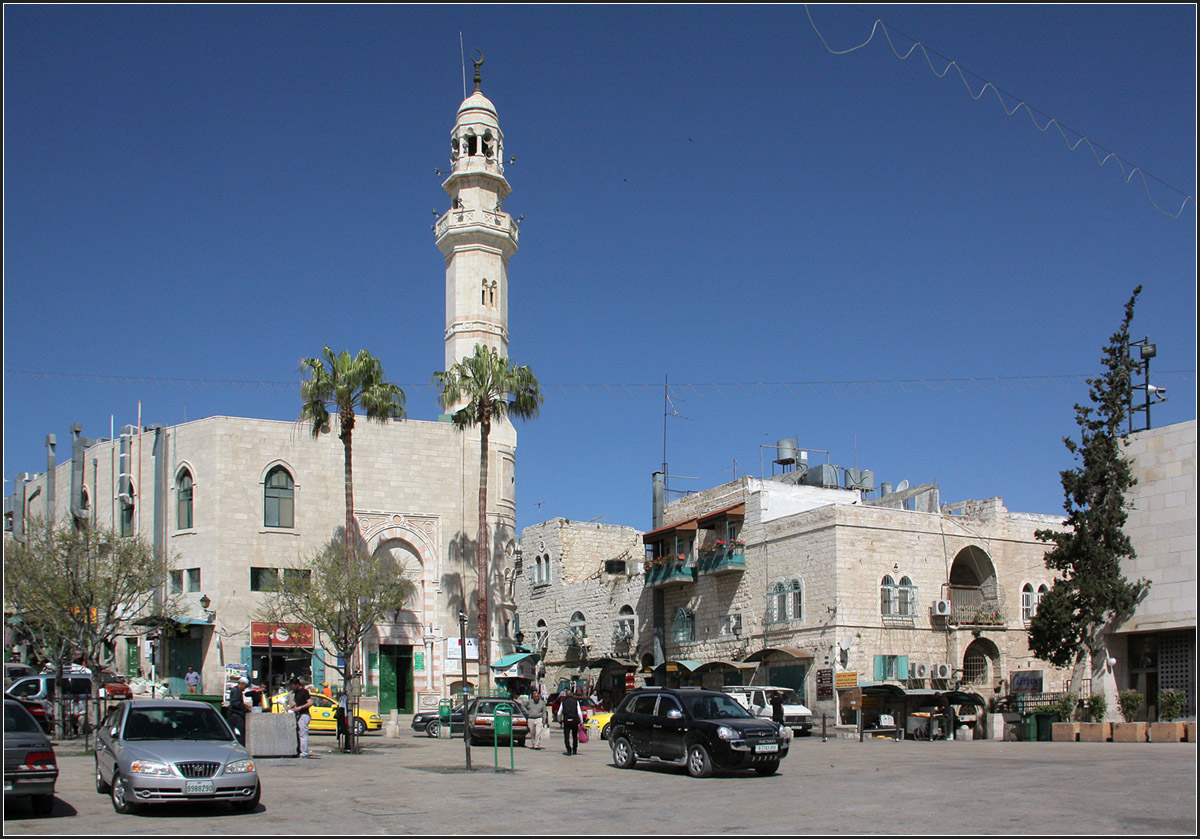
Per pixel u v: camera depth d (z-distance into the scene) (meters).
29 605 38.81
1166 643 39.12
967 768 27.17
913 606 52.31
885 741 43.50
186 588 52.47
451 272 63.62
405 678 55.25
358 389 48.94
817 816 18.56
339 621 42.56
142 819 19.00
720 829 17.25
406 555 56.16
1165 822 17.34
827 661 50.19
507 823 18.38
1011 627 54.56
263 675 52.16
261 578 52.75
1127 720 38.56
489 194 64.25
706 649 58.69
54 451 63.25
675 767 28.38
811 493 58.00
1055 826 17.02
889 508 52.59
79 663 47.47
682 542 61.12
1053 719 42.12
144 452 55.78
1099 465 41.12
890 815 18.52
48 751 18.67
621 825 17.95
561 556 72.06
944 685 52.03
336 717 38.22
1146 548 39.88
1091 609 40.94
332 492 54.88
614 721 28.70
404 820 18.88
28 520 42.59
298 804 21.12
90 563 38.12
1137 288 42.84
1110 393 42.09
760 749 25.55
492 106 65.81
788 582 53.47
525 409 52.22
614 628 65.62
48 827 18.06
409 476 56.69
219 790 19.30
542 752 34.56
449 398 52.50
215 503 52.31
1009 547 55.72
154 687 46.09
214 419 53.09
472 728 37.09
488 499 58.84
